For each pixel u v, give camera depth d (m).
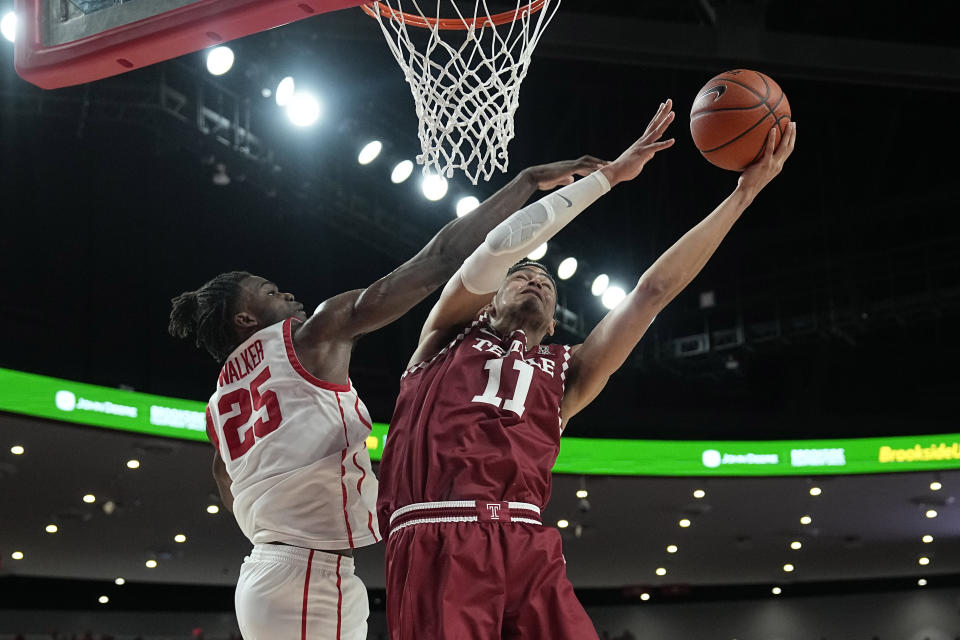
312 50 10.28
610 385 15.13
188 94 9.10
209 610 18.11
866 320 12.75
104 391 10.84
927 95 13.28
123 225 12.67
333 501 2.80
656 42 9.71
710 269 14.70
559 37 9.47
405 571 2.49
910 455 13.89
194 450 11.84
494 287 2.68
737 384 15.96
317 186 10.02
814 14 12.14
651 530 16.25
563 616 2.44
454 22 4.33
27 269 12.13
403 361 14.17
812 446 14.08
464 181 10.95
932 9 12.02
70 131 12.01
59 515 13.58
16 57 3.45
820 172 14.40
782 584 20.03
